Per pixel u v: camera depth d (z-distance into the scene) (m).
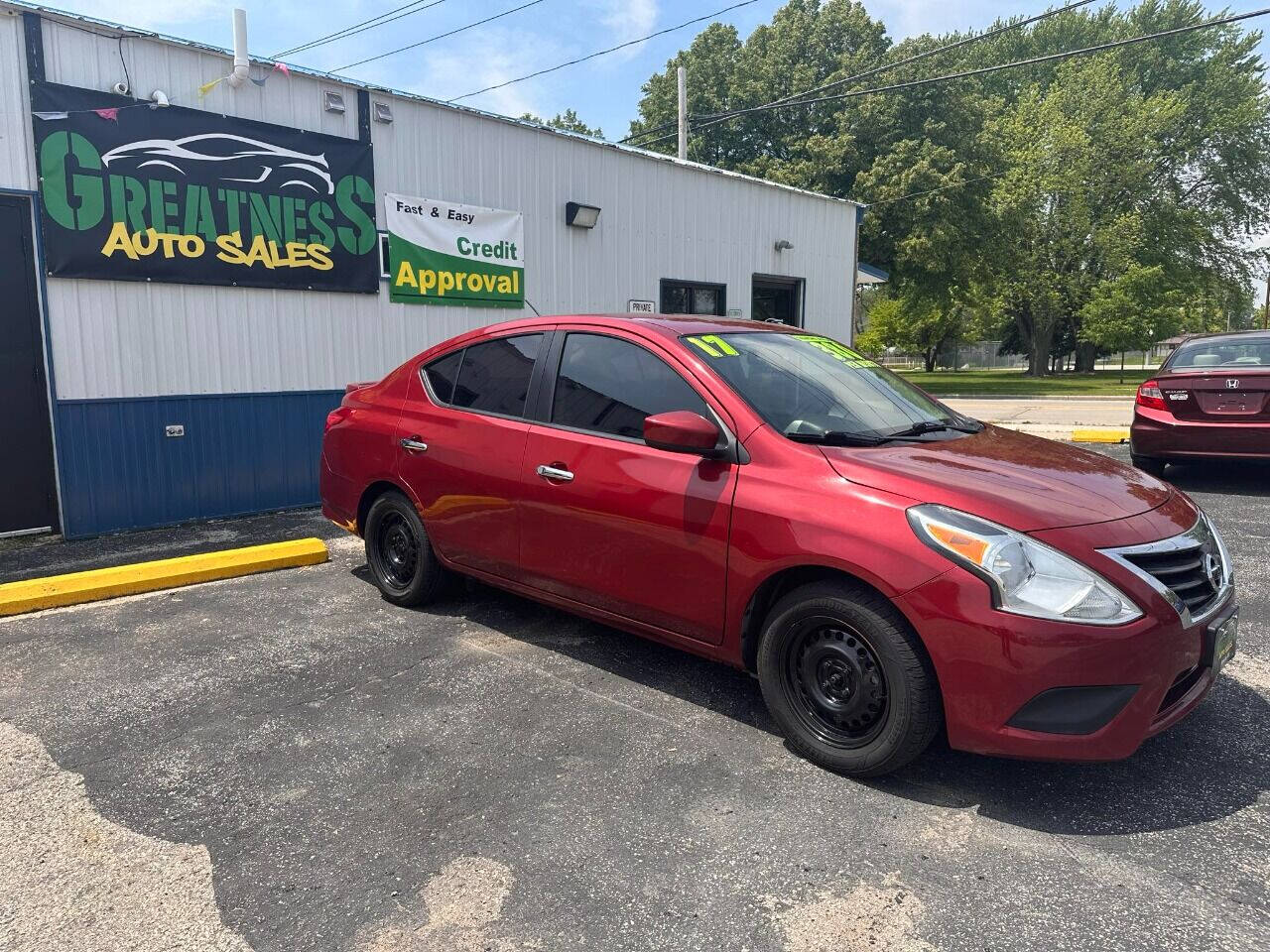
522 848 2.57
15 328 6.16
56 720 3.43
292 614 4.76
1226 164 39.03
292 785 2.93
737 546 3.12
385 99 8.03
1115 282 37.38
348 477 4.98
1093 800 2.82
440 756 3.13
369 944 2.15
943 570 2.64
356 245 7.93
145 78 6.53
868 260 29.94
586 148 10.07
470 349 4.49
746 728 3.36
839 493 2.93
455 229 8.75
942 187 27.06
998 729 2.61
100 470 6.57
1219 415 7.58
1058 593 2.56
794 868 2.47
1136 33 42.72
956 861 2.50
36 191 6.06
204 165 6.86
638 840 2.61
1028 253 38.47
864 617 2.80
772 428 3.22
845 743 2.96
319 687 3.74
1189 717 3.43
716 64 31.84
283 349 7.54
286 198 7.38
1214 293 42.12
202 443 7.11
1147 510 2.92
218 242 7.00
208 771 3.03
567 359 3.96
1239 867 2.46
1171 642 2.62
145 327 6.69
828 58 30.52
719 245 12.11
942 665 2.66
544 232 9.66
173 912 2.27
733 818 2.72
